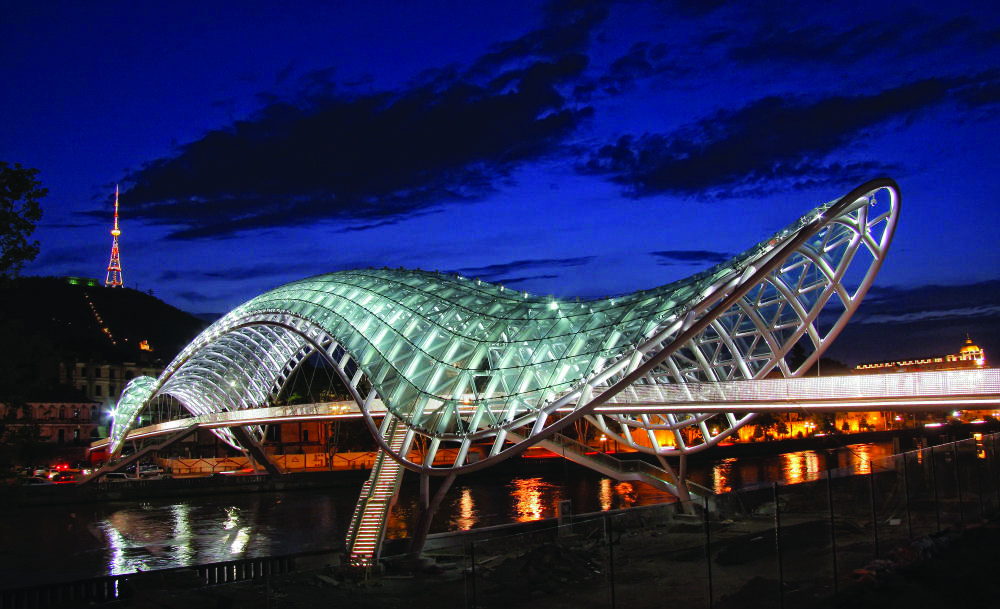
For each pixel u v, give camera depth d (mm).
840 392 46062
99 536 77062
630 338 52219
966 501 45031
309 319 82375
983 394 40344
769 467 133250
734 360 60625
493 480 125562
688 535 34500
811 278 54375
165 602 31797
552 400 54375
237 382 146000
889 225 49062
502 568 31625
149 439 153125
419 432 61062
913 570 33281
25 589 40344
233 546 69875
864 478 39594
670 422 64562
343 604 31406
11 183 33594
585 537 33531
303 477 119875
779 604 28922
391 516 85250
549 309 64188
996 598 30312
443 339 64875
